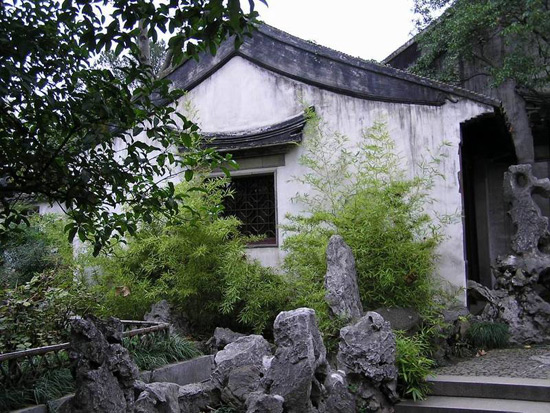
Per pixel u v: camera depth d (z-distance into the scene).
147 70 3.28
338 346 6.10
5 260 9.12
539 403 5.63
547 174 11.20
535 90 11.05
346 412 4.67
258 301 7.40
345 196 7.93
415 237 7.79
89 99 3.01
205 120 9.55
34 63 3.01
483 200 11.59
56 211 10.11
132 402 3.85
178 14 2.79
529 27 9.48
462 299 7.80
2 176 3.08
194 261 7.41
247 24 2.90
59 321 5.29
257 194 9.20
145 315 7.32
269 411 3.90
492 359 7.03
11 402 3.84
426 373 5.95
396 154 8.21
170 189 3.47
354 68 8.61
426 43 12.26
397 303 7.08
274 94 9.12
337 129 8.63
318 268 7.30
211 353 6.97
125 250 7.75
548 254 8.18
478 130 9.70
